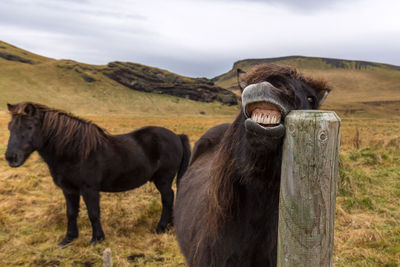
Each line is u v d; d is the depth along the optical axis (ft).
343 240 11.31
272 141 2.95
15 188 18.16
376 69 559.38
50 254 11.32
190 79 336.49
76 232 12.39
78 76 282.97
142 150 13.32
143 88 294.87
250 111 3.04
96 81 282.56
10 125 10.84
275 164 3.29
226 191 3.94
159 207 15.60
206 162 7.54
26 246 11.78
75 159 11.44
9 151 10.48
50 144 11.25
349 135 41.34
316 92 3.95
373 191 16.43
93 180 11.87
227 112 265.95
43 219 13.89
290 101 3.01
